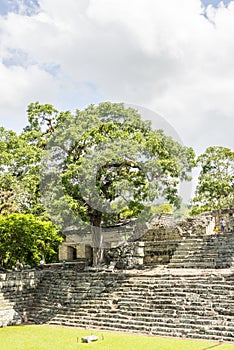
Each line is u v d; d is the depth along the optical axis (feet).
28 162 113.91
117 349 56.34
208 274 75.77
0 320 82.07
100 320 75.87
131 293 78.95
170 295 73.82
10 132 117.80
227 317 64.18
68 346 59.52
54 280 93.81
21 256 109.29
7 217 99.09
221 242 98.12
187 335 63.93
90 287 85.76
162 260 105.29
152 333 67.31
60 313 82.84
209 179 153.58
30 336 68.80
